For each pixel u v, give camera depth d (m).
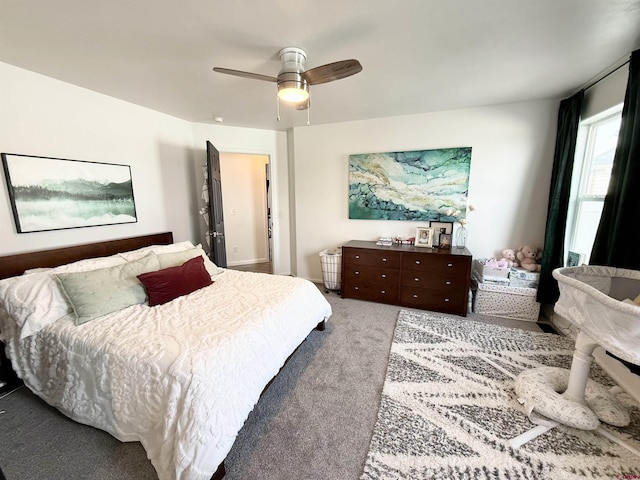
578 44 1.79
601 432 1.52
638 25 1.57
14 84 2.01
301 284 2.48
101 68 2.08
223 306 1.96
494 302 2.98
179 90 2.54
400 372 2.05
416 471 1.32
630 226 1.82
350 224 3.91
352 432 1.55
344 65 1.67
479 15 1.50
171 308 1.93
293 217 4.31
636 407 1.70
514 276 2.91
